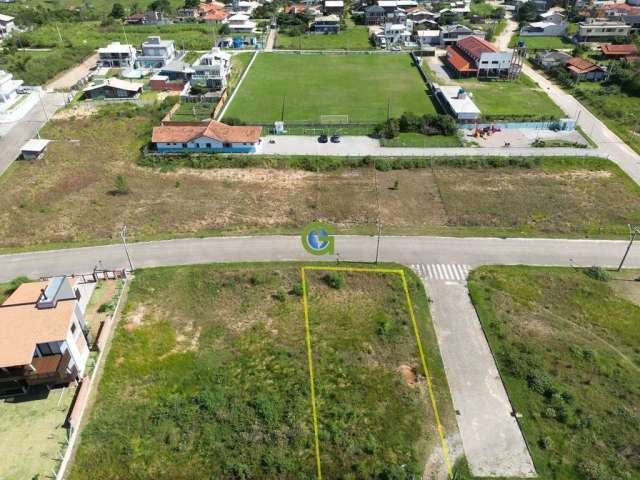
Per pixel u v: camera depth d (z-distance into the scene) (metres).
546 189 77.69
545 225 68.31
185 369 46.41
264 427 41.16
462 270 59.62
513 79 127.50
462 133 95.69
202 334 50.22
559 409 42.88
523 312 53.41
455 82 125.62
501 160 84.50
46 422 41.38
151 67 134.62
